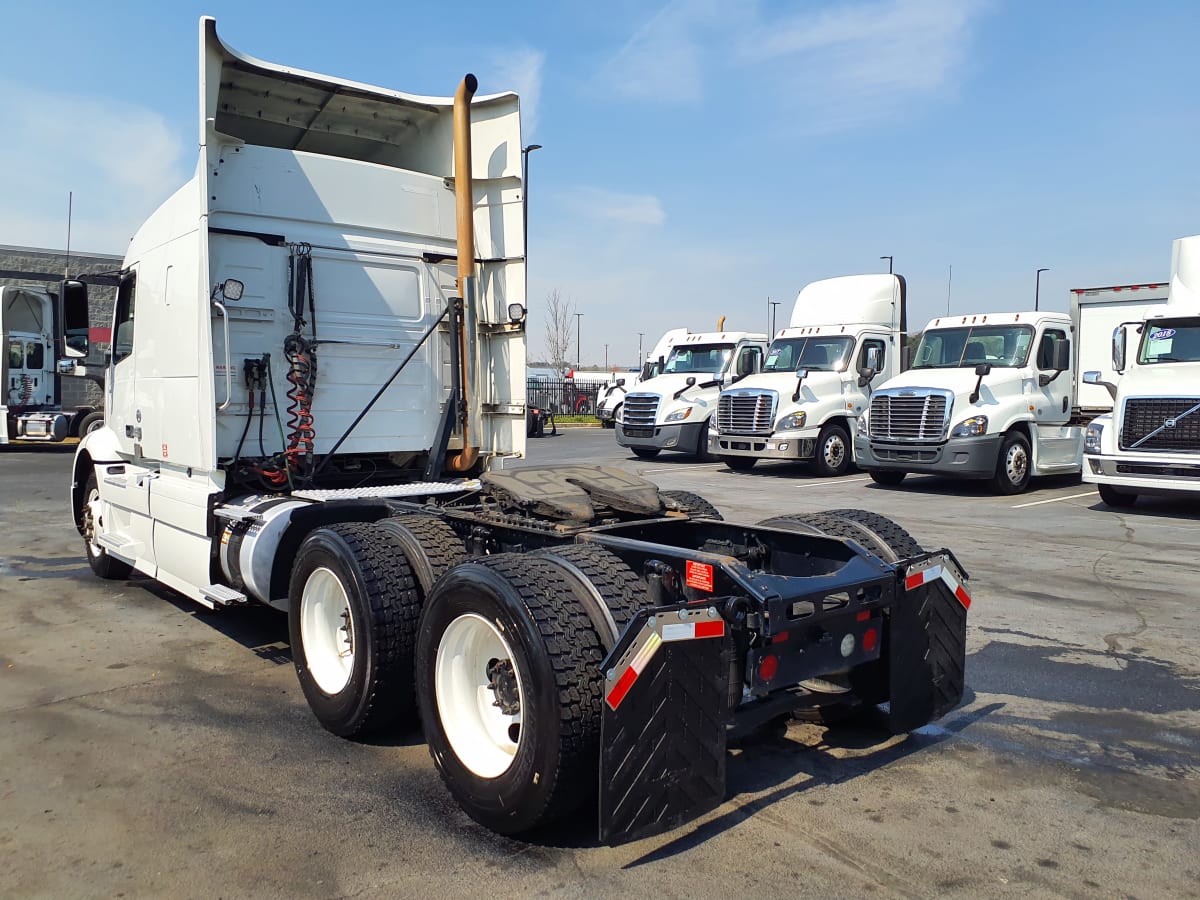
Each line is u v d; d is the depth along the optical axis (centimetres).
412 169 703
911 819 357
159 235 636
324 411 609
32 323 2231
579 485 498
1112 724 458
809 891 304
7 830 347
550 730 316
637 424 2072
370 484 653
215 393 558
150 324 653
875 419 1485
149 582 787
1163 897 301
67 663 558
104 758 416
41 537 1009
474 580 351
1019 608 682
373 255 628
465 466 666
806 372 1700
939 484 1574
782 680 361
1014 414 1408
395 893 303
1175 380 1174
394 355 638
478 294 679
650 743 312
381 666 419
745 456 1752
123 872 316
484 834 345
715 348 2138
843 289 1855
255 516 516
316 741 441
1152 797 377
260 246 584
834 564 432
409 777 399
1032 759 416
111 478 728
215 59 555
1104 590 741
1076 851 332
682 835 344
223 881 310
